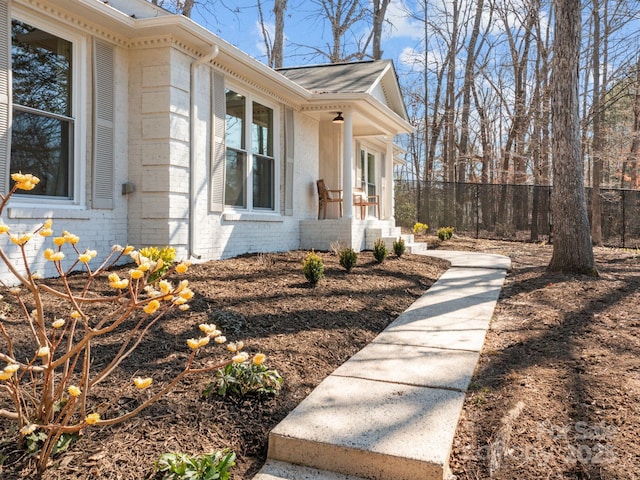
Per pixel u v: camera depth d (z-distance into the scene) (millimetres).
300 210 10297
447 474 2219
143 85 6438
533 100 21375
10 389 2051
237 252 8039
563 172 7863
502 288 7172
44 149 5492
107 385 2848
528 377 3334
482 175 23500
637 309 5434
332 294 5754
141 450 2285
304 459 2385
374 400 2922
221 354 3531
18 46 5180
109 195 6219
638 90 18297
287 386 3145
